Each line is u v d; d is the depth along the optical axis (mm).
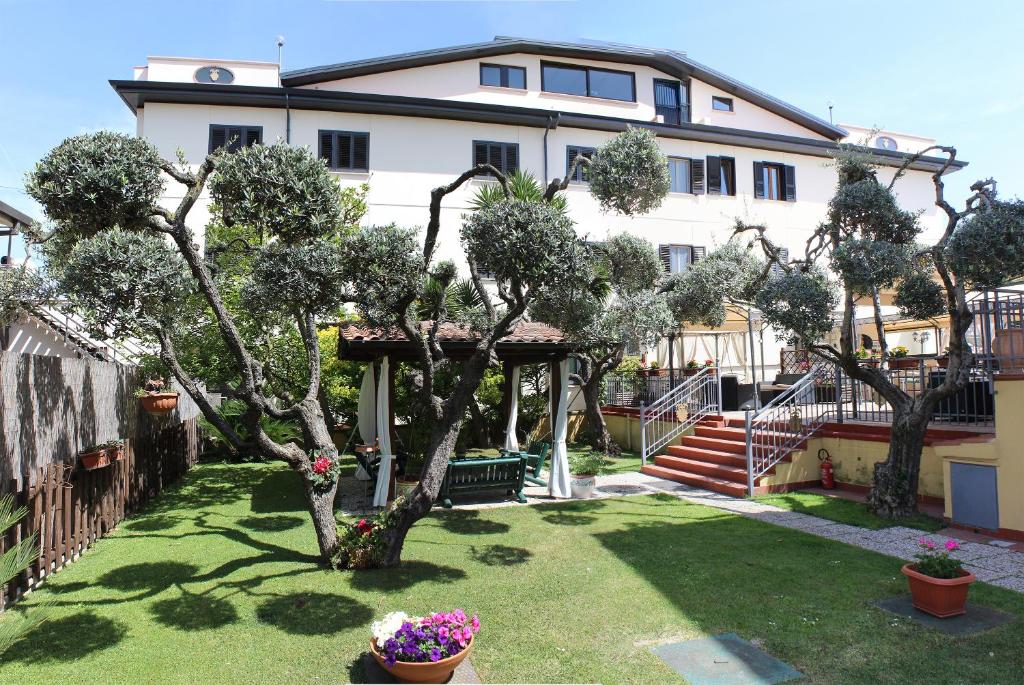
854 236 9266
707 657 4504
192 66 17734
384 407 10102
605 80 21719
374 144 18031
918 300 9039
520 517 9086
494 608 5500
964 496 7906
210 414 6047
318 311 6031
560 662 4461
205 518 9039
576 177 19734
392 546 6715
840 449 10719
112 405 8844
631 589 5938
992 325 8742
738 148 21656
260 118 17203
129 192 5234
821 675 4207
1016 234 6906
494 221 5762
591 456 11953
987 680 4086
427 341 7043
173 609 5488
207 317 11719
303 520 8930
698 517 8875
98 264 4945
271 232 5879
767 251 10555
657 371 17016
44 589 6000
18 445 6043
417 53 19250
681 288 14258
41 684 4133
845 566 6492
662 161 7781
